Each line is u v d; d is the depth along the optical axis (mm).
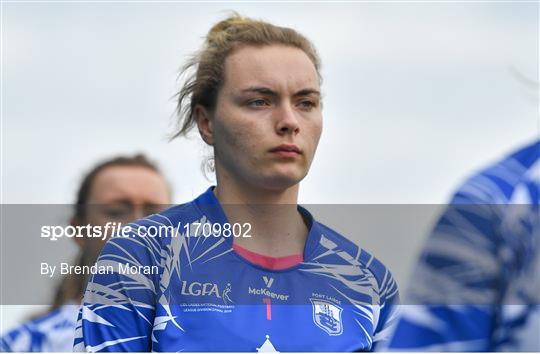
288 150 11484
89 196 15344
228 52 12023
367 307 11945
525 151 7035
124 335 11273
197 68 12383
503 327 6727
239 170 11719
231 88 11797
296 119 11531
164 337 11133
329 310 11641
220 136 11883
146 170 15406
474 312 6715
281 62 11711
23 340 15633
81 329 11555
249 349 11102
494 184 6855
